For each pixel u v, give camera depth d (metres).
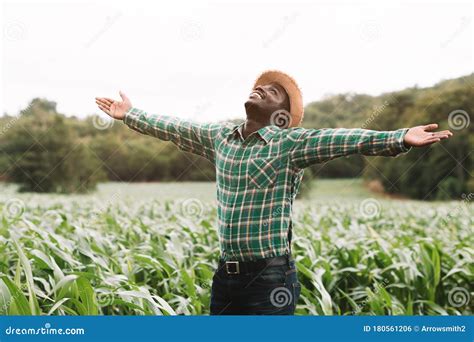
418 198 32.53
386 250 5.05
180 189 29.88
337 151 2.63
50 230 4.83
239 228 2.71
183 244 5.21
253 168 2.73
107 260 4.41
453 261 4.93
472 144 31.39
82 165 37.62
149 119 3.20
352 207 13.42
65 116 40.09
